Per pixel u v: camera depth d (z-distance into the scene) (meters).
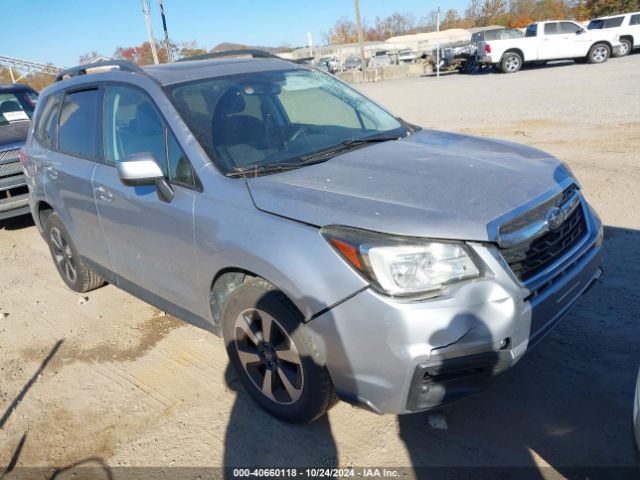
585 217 3.14
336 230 2.54
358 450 2.86
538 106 13.23
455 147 3.44
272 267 2.67
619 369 3.26
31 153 4.98
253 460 2.88
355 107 4.10
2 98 8.47
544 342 3.58
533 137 9.77
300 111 3.82
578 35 22.77
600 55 22.88
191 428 3.16
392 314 2.36
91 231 4.25
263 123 3.56
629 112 11.08
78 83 4.45
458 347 2.37
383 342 2.39
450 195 2.65
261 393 3.12
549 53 23.12
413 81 26.84
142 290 3.94
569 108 12.40
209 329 3.43
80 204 4.22
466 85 20.62
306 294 2.56
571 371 3.28
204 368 3.73
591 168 7.36
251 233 2.79
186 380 3.61
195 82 3.68
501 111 13.15
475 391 2.50
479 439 2.84
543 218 2.67
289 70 4.20
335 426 3.05
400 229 2.43
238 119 3.49
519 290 2.48
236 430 3.10
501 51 23.59
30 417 3.42
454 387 2.45
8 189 6.84
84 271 4.89
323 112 3.88
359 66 46.16
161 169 3.41
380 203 2.61
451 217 2.48
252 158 3.28
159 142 3.46
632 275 4.33
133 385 3.63
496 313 2.42
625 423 2.85
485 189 2.72
